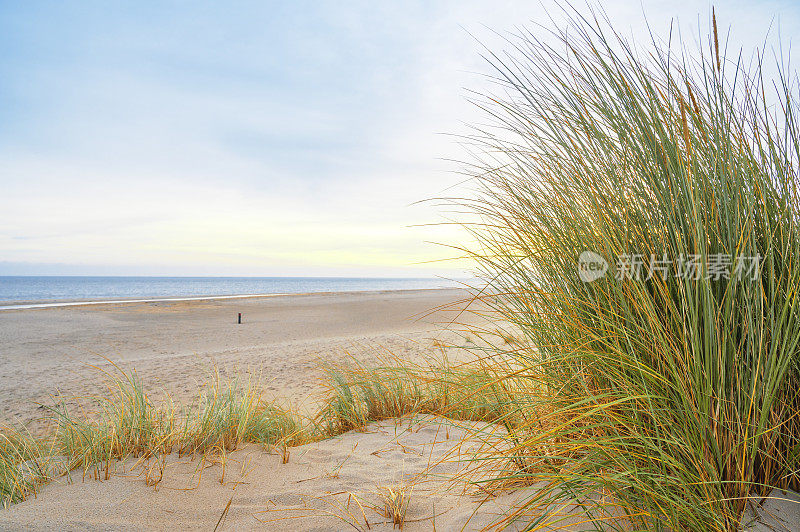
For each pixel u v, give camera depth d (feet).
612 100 4.80
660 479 3.77
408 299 104.94
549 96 5.28
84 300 101.45
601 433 4.58
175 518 5.69
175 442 8.34
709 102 4.33
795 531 3.50
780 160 4.30
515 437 5.48
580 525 4.40
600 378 4.81
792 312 3.72
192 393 18.81
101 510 5.82
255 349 31.63
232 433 8.90
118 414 8.83
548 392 5.48
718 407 3.85
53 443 8.72
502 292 5.94
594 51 4.91
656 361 4.37
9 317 58.70
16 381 22.85
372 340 32.65
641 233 4.59
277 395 17.76
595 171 4.93
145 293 210.59
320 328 47.93
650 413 3.93
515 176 5.98
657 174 4.54
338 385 11.32
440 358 12.23
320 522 5.53
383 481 6.79
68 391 20.43
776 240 4.37
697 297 3.90
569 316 5.00
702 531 3.59
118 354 31.68
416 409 10.57
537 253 5.54
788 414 4.08
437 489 6.23
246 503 6.18
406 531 5.17
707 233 4.25
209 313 66.74
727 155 4.27
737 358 4.00
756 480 4.01
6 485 6.55
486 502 5.49
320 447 8.71
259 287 333.21
